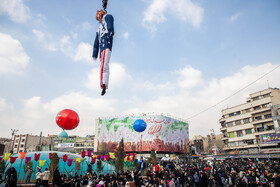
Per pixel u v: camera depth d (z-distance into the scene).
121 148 22.11
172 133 66.88
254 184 12.36
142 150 60.56
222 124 63.94
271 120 46.66
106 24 5.96
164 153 61.84
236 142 55.59
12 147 80.56
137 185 14.06
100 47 6.04
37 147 39.72
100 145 67.44
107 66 5.73
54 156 17.28
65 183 12.05
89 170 18.95
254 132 50.59
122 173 15.80
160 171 15.53
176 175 17.00
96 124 72.62
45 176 13.62
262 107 51.12
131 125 64.75
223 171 17.14
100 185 11.87
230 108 59.84
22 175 17.92
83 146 78.31
